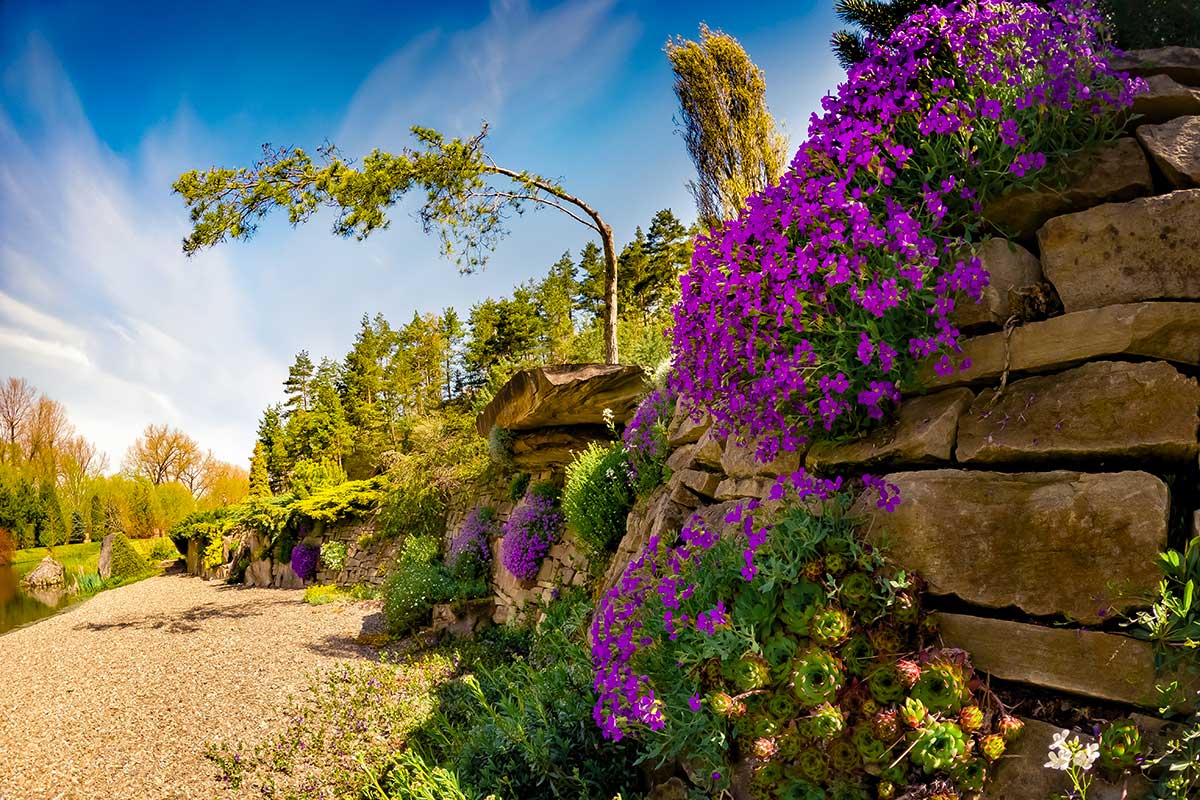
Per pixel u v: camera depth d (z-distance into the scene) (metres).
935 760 1.82
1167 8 2.99
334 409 38.38
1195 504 1.85
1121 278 2.09
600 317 26.53
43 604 20.33
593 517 5.66
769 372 2.53
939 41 2.49
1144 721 1.71
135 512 39.59
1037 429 2.06
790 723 2.10
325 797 4.07
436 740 4.38
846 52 3.98
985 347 2.29
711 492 3.59
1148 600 1.73
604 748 2.96
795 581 2.21
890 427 2.45
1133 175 2.21
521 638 6.88
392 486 14.29
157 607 15.55
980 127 2.28
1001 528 2.01
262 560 19.72
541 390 6.94
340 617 11.25
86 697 7.44
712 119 8.37
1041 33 2.34
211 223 11.37
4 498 34.44
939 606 2.11
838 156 2.48
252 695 6.67
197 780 4.68
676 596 2.47
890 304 2.14
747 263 2.68
